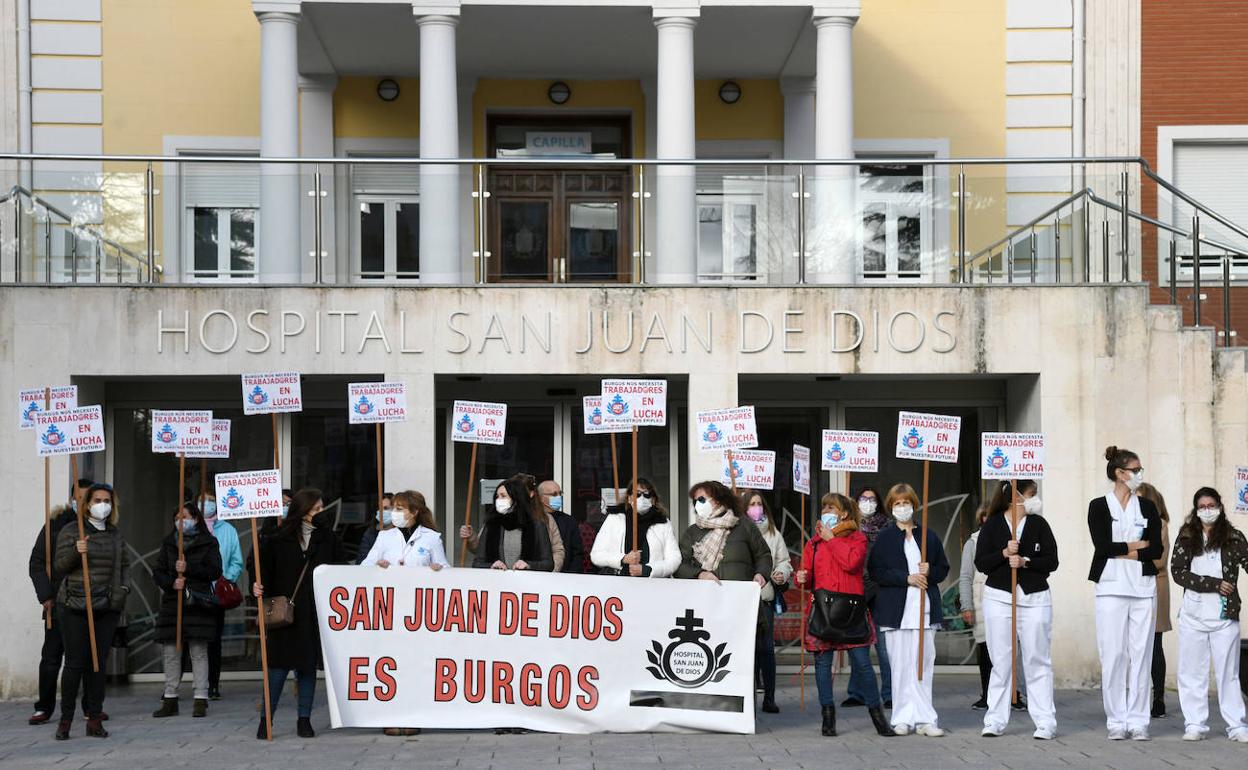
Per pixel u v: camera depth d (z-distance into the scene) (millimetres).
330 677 11922
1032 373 15492
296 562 11891
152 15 19984
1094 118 20297
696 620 12008
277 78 17406
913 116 20344
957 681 16125
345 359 15195
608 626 12016
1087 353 15398
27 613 14930
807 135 20219
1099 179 15609
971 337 15398
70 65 19844
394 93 20156
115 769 10297
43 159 15281
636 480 12414
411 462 15180
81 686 15023
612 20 18016
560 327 15320
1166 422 15359
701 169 15586
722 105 20375
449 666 11992
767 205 15547
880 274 15492
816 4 17516
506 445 16766
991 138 20359
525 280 15469
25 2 19781
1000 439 11930
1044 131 20375
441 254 15445
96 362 15078
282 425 16422
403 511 12289
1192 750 11062
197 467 16312
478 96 20250
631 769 10117
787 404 16875
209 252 15352
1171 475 15336
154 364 15117
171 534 13484
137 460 16250
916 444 12242
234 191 15398
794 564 16656
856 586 11836
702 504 12406
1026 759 10570
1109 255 15602
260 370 15156
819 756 10727
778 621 16578
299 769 10188
